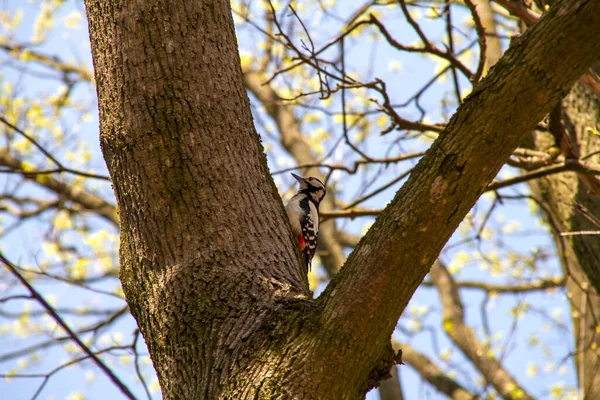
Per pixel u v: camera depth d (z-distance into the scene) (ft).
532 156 42.14
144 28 25.62
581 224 41.73
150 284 23.76
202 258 23.68
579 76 19.97
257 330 21.67
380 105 41.29
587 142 40.65
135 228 24.32
